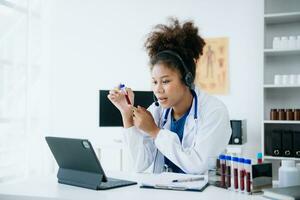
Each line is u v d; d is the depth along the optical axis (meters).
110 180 1.39
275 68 3.58
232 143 3.33
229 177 1.27
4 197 1.21
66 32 4.42
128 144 1.62
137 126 1.49
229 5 3.79
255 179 1.21
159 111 1.67
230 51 3.79
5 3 3.87
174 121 1.62
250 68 3.72
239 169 1.23
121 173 1.61
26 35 4.14
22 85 4.10
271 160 3.26
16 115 4.02
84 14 4.37
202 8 3.90
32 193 1.21
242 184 1.21
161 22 4.07
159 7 4.08
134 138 1.60
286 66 3.54
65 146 1.30
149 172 1.64
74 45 4.39
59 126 4.43
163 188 1.26
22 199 1.19
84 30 4.37
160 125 1.65
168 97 1.44
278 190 1.13
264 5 3.34
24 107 4.11
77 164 1.33
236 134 3.32
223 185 1.29
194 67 1.53
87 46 4.36
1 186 1.33
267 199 1.12
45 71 4.43
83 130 4.35
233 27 3.78
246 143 3.69
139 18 4.16
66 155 1.34
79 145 1.25
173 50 1.48
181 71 1.43
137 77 4.17
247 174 1.20
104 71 4.29
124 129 1.62
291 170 1.23
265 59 3.55
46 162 4.42
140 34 4.16
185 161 1.39
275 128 3.54
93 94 4.32
